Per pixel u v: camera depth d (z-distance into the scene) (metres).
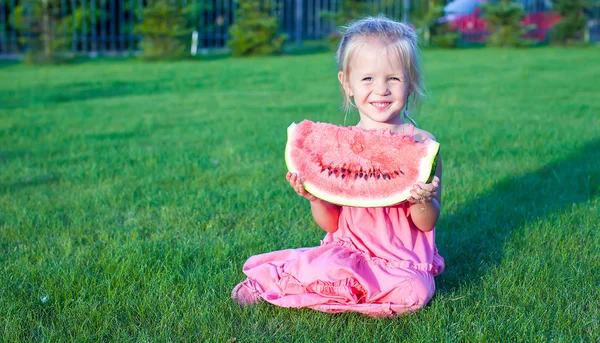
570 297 3.10
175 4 19.20
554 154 6.19
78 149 6.88
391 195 2.85
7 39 21.50
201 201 4.82
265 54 19.91
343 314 2.99
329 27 25.56
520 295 3.10
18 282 3.36
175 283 3.33
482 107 9.35
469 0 23.28
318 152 2.96
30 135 7.63
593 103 9.59
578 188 5.02
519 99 10.14
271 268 3.23
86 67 16.69
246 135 7.55
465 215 4.42
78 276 3.40
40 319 2.94
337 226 3.27
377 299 3.00
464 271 3.48
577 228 4.07
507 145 6.64
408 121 3.73
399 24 3.21
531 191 4.97
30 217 4.49
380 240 3.12
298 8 23.66
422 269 3.05
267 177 5.54
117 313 3.01
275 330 2.86
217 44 23.83
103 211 4.68
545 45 22.86
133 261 3.54
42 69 16.19
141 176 5.65
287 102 10.25
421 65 3.28
